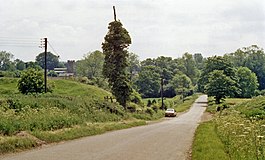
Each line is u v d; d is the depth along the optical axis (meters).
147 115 58.62
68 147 19.11
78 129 26.75
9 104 29.02
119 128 34.66
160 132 29.58
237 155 13.43
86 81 89.88
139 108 62.41
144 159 15.23
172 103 113.31
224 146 17.83
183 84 147.75
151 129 33.44
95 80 95.31
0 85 71.69
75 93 71.81
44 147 19.16
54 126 26.02
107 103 46.72
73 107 36.62
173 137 25.17
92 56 130.38
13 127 21.00
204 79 122.38
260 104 43.81
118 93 53.03
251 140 13.45
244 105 49.94
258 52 160.50
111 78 53.06
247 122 19.16
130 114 51.41
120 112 47.12
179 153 17.34
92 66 130.38
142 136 25.80
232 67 113.56
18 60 163.12
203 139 21.52
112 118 41.88
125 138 24.30
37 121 24.67
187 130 32.09
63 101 36.75
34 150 17.86
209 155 15.01
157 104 89.00
